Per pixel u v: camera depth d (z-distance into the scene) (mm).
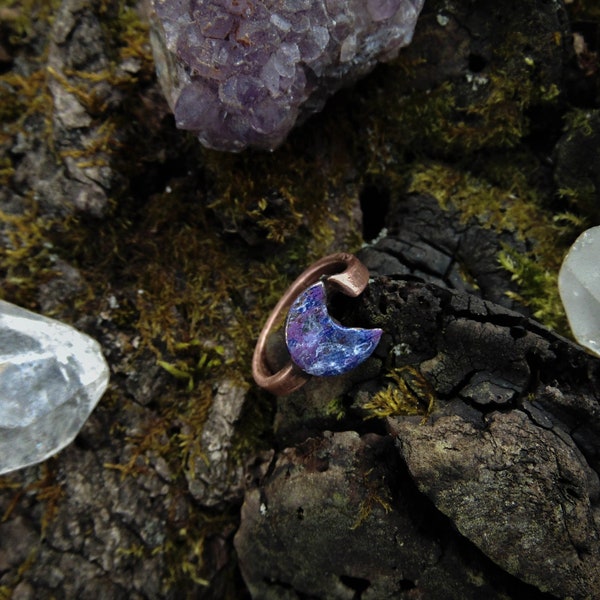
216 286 133
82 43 130
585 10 129
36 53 141
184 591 124
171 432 128
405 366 114
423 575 106
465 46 130
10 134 134
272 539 115
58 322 118
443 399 110
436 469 104
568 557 99
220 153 128
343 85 127
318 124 132
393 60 131
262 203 127
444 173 133
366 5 115
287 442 121
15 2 142
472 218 129
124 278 132
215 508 126
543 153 133
